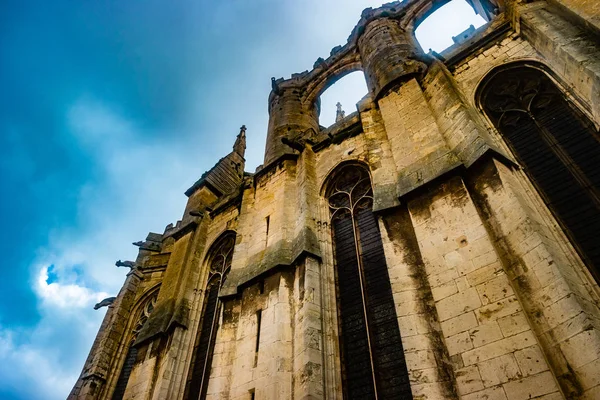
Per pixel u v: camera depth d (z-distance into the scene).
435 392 7.48
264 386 9.99
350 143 15.93
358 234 13.02
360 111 15.75
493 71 13.30
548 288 7.09
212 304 16.39
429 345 8.12
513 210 8.34
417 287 9.07
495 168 9.22
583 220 8.85
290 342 10.73
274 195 16.34
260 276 12.82
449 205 9.45
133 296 22.14
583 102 10.44
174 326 15.36
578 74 10.10
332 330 10.90
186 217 24.00
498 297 7.47
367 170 14.55
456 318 7.77
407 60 16.20
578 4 10.84
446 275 8.45
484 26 15.13
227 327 12.84
